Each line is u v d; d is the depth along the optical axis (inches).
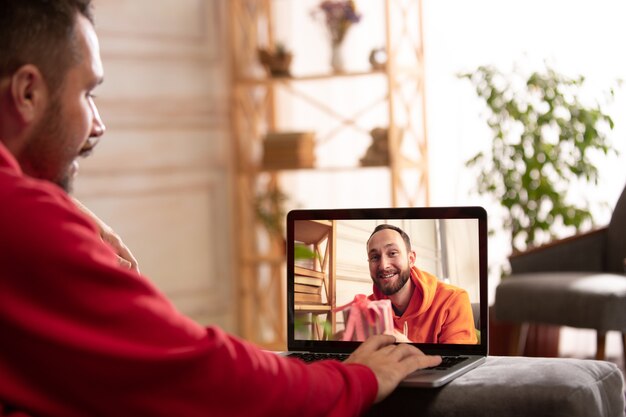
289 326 56.8
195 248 178.5
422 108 170.6
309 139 173.8
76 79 37.9
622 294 115.6
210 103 181.3
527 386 42.9
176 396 35.0
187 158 177.3
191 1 178.4
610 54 163.3
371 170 181.8
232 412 36.0
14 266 33.6
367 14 178.7
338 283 56.1
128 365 34.1
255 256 181.2
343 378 40.7
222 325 182.2
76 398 34.7
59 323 33.9
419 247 54.8
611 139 164.1
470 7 171.9
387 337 47.1
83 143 39.0
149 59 171.2
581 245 134.5
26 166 38.0
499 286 130.3
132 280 35.2
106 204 163.5
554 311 121.8
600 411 43.5
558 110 161.3
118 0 166.2
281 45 175.9
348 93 182.7
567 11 165.8
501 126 159.6
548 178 156.5
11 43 36.0
